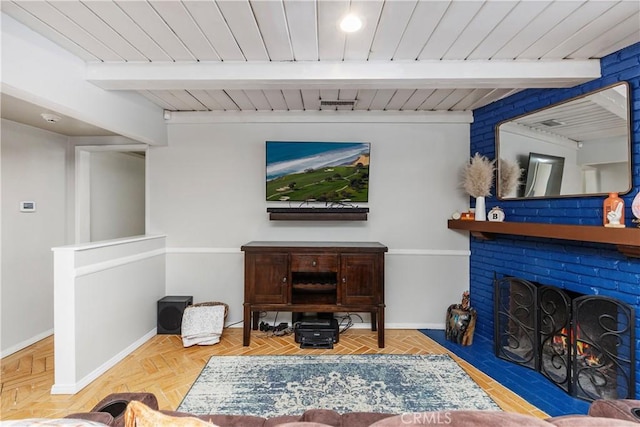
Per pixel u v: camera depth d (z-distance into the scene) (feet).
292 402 7.12
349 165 11.69
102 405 3.91
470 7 5.53
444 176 12.01
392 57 7.41
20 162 10.42
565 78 7.56
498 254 10.53
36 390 7.72
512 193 9.91
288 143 11.56
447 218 12.04
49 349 10.18
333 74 7.63
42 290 11.08
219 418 3.74
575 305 7.62
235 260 11.98
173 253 11.96
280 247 10.18
